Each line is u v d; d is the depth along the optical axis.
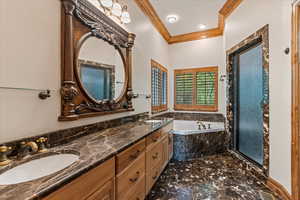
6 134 0.97
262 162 2.32
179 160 2.96
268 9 2.00
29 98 1.09
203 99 4.22
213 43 4.08
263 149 2.12
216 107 4.07
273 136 1.94
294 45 1.61
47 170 1.06
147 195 1.78
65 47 1.33
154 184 2.02
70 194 0.76
